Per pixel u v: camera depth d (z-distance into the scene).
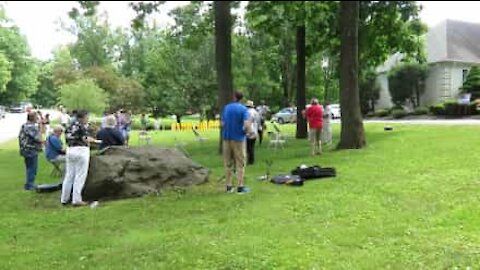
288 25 25.88
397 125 29.12
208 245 6.93
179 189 11.47
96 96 53.81
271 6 22.97
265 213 8.72
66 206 10.56
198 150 21.52
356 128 18.22
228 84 19.11
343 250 6.46
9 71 73.56
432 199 8.98
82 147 10.70
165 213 9.24
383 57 25.27
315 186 11.02
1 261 6.78
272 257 6.29
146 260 6.46
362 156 15.51
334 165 13.95
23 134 12.84
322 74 55.59
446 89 48.06
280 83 54.03
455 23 51.19
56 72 69.31
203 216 8.82
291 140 23.97
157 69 48.44
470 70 46.25
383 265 5.84
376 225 7.51
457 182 10.28
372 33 23.59
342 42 18.72
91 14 14.22
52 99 117.31
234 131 10.84
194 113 48.69
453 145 16.52
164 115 51.69
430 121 34.81
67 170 10.75
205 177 12.27
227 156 11.03
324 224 7.74
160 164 11.81
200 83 45.72
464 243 6.47
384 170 12.53
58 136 15.05
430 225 7.38
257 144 22.22
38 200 11.27
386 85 53.44
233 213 8.86
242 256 6.40
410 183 10.53
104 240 7.60
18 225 8.90
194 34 22.27
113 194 11.14
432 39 49.91
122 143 13.71
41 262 6.67
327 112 20.66
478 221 7.40
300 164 14.66
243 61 48.47
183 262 6.30
